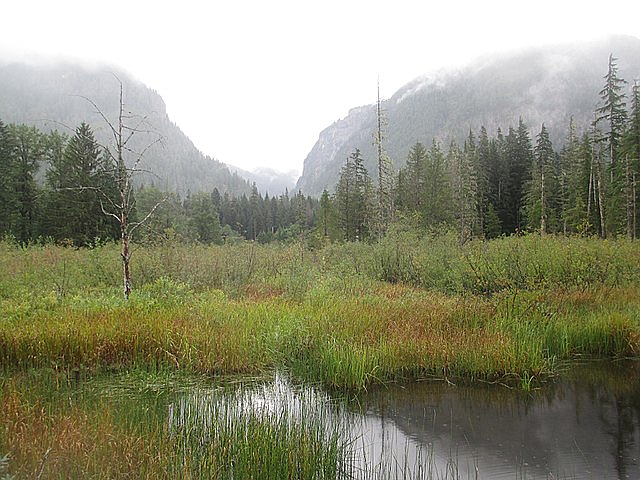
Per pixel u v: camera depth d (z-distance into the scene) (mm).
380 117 32531
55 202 37625
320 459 5336
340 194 46875
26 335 8609
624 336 10016
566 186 45312
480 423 7016
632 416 7277
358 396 8000
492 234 49312
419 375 8898
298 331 9758
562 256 15016
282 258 19844
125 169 11805
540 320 10633
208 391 7746
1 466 4016
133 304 10953
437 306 11875
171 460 4898
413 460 5875
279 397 7738
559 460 5957
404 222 23484
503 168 56125
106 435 5180
